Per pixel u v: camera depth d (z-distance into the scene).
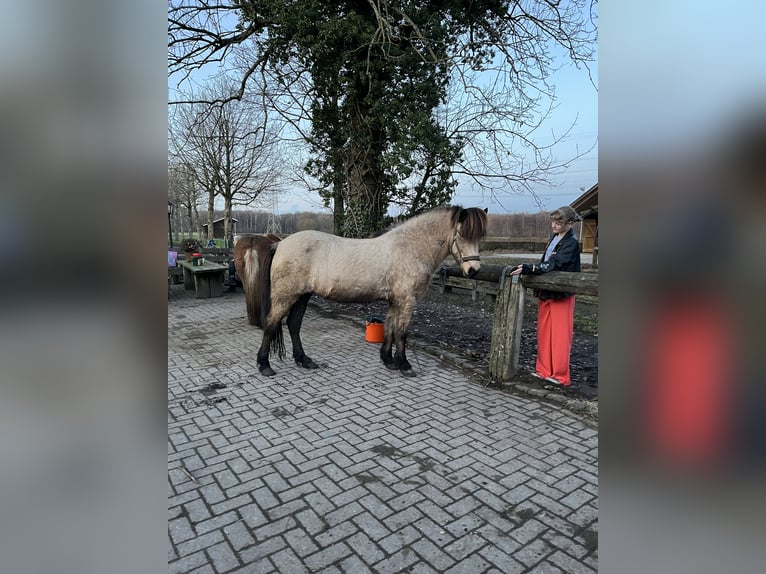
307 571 1.80
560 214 3.64
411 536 2.00
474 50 7.13
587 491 2.34
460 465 2.60
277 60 7.01
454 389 3.83
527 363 4.43
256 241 5.71
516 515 2.15
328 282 3.96
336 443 2.86
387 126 6.51
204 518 2.12
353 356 4.86
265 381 4.04
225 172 14.92
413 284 4.03
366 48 6.31
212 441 2.89
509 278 3.90
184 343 5.42
